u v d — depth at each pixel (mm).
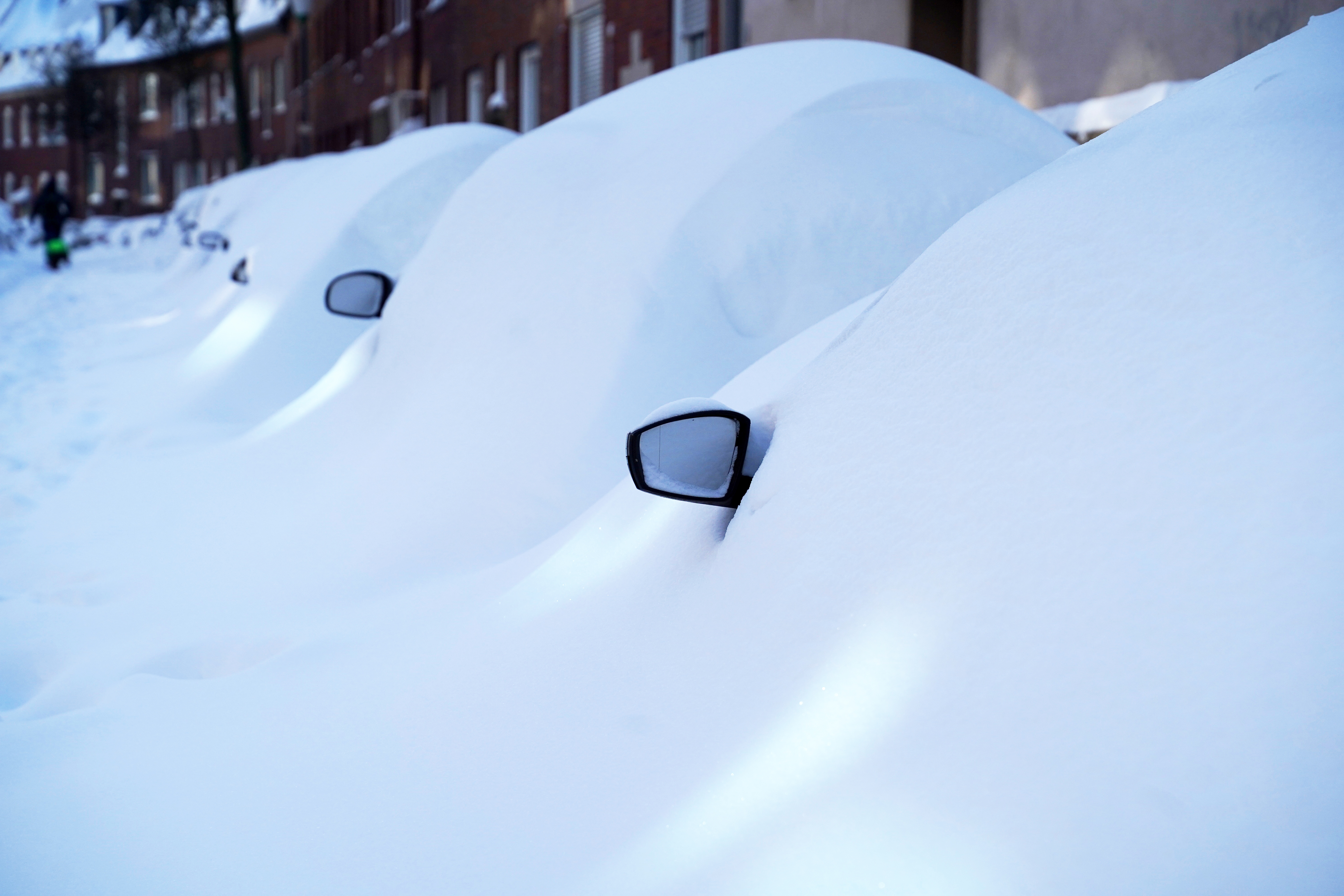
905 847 957
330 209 6578
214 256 13250
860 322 1701
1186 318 1121
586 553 2031
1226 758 861
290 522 3473
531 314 3438
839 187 3338
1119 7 7477
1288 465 961
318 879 1279
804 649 1236
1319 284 1056
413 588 2777
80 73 64188
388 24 29875
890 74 3600
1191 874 824
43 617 3096
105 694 2387
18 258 27031
